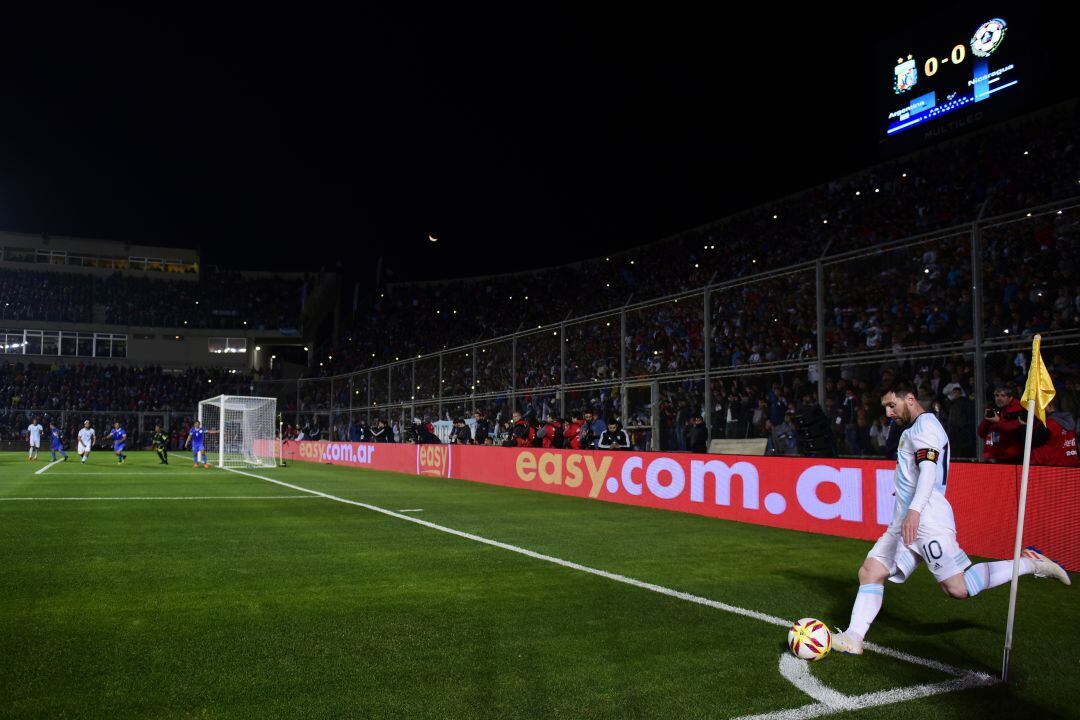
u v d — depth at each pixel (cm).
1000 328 1322
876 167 2589
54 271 4997
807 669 402
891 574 444
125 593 557
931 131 2286
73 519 974
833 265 1830
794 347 1697
